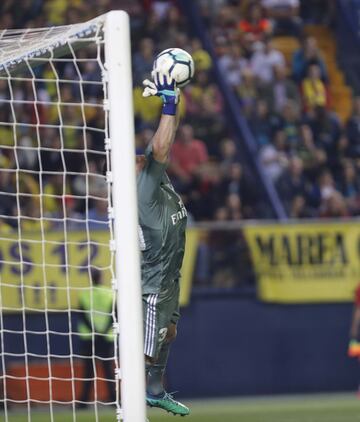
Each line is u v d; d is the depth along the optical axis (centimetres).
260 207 7050
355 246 6444
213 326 6284
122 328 2336
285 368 6350
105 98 2405
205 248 6312
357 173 7550
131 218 2350
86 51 6975
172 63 2469
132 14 7838
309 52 8069
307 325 6388
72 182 6344
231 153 7131
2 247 5681
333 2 8850
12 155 6388
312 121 7725
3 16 7469
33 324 5672
